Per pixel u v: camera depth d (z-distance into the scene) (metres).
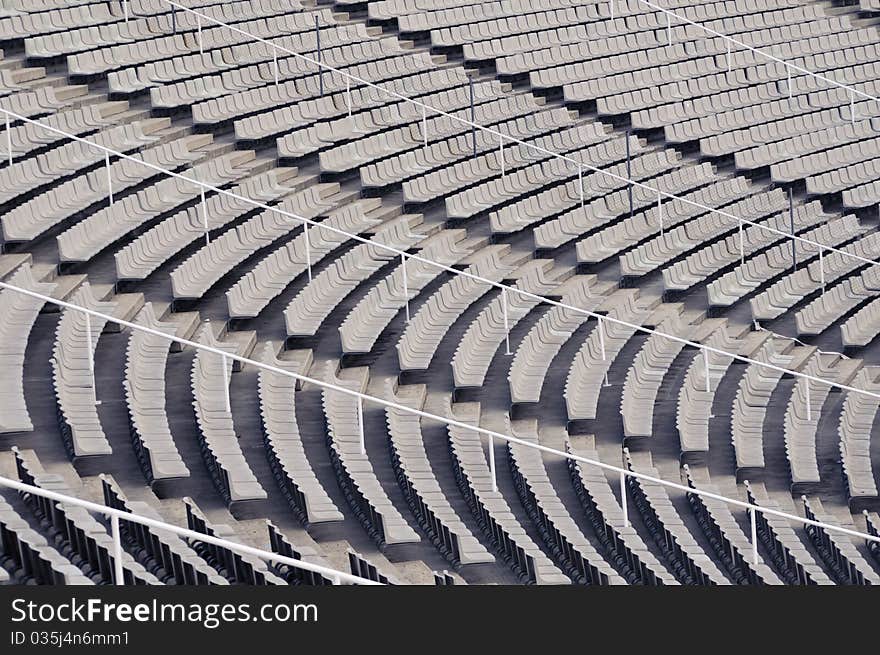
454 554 25.62
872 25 61.59
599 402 35.53
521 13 57.03
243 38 49.94
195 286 34.94
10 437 26.34
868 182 50.88
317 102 46.69
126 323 26.41
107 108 42.91
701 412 35.34
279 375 31.77
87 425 26.31
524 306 39.06
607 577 25.23
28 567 19.28
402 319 37.50
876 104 55.25
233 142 43.78
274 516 25.94
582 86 52.56
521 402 33.91
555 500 28.84
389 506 26.17
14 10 46.75
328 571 18.12
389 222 42.59
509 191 45.06
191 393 30.22
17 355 28.30
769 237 46.34
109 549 19.38
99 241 35.19
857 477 33.84
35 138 39.09
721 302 41.84
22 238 33.75
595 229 44.78
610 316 40.00
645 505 30.20
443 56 53.44
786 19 60.34
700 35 58.22
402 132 46.75
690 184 48.44
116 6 48.66
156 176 40.25
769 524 30.12
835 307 43.41
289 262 37.91
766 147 51.22
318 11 53.69
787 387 38.53
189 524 23.25
